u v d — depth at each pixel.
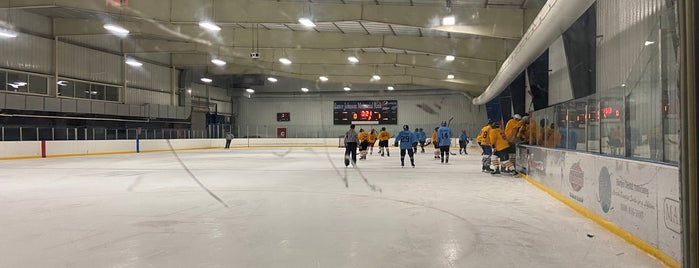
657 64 6.00
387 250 4.36
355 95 41.44
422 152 25.30
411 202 7.28
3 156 18.53
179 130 30.08
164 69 31.92
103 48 26.70
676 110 3.91
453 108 39.31
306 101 42.31
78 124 25.39
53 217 6.06
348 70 29.92
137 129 26.22
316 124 42.09
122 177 11.43
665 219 3.83
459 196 7.94
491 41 18.33
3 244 4.62
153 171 13.22
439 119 39.62
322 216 6.09
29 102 21.84
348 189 8.93
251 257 4.12
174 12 14.39
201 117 36.75
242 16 14.37
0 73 20.86
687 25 1.99
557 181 7.55
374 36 19.27
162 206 6.91
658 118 4.25
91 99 25.92
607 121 5.50
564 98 14.48
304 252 4.29
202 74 35.28
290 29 19.33
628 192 4.60
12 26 21.28
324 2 14.02
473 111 38.66
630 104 4.81
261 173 12.49
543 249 4.37
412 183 9.91
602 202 5.37
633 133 4.73
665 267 3.77
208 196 7.97
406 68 29.09
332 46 19.56
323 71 30.03
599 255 4.14
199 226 5.45
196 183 9.99
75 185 9.73
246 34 19.64
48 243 4.66
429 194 8.20
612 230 5.03
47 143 20.41
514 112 23.06
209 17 14.40
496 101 30.66
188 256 4.16
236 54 24.88
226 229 5.28
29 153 19.62
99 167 14.75
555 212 6.36
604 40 10.61
